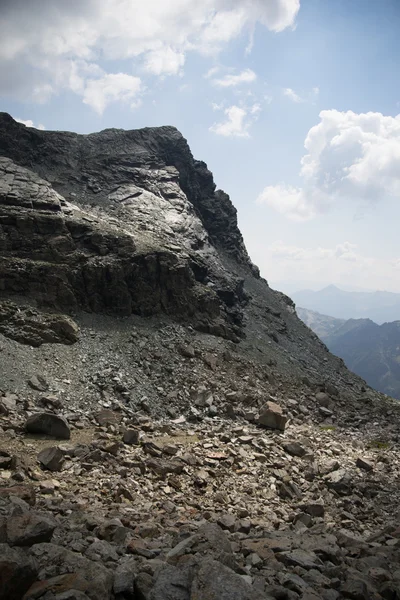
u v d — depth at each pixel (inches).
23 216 1620.3
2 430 893.2
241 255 3078.2
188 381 1405.0
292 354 2180.1
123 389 1238.3
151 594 309.4
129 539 461.1
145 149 2797.7
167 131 3026.6
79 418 1055.0
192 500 729.0
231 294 2130.9
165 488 756.0
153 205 2390.5
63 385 1173.7
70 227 1712.6
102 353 1370.6
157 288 1755.7
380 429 1478.8
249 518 680.4
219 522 604.7
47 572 323.0
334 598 361.1
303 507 767.7
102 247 1683.1
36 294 1477.6
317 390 1760.6
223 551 401.1
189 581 324.5
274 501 793.6
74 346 1352.1
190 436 1096.2
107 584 318.7
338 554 488.1
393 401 2155.5
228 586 307.1
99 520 507.2
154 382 1342.3
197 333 1745.8
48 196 1784.0
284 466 957.2
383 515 799.7
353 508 809.5
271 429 1251.2
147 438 990.4
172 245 2041.1
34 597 292.7
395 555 513.3
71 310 1515.7
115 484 719.7
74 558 343.0
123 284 1643.7
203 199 3070.9
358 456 1133.7
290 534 563.5
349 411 1672.0
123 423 1078.4
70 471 759.1
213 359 1566.2
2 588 278.8
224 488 809.5
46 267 1528.1
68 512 545.3
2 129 2332.7
